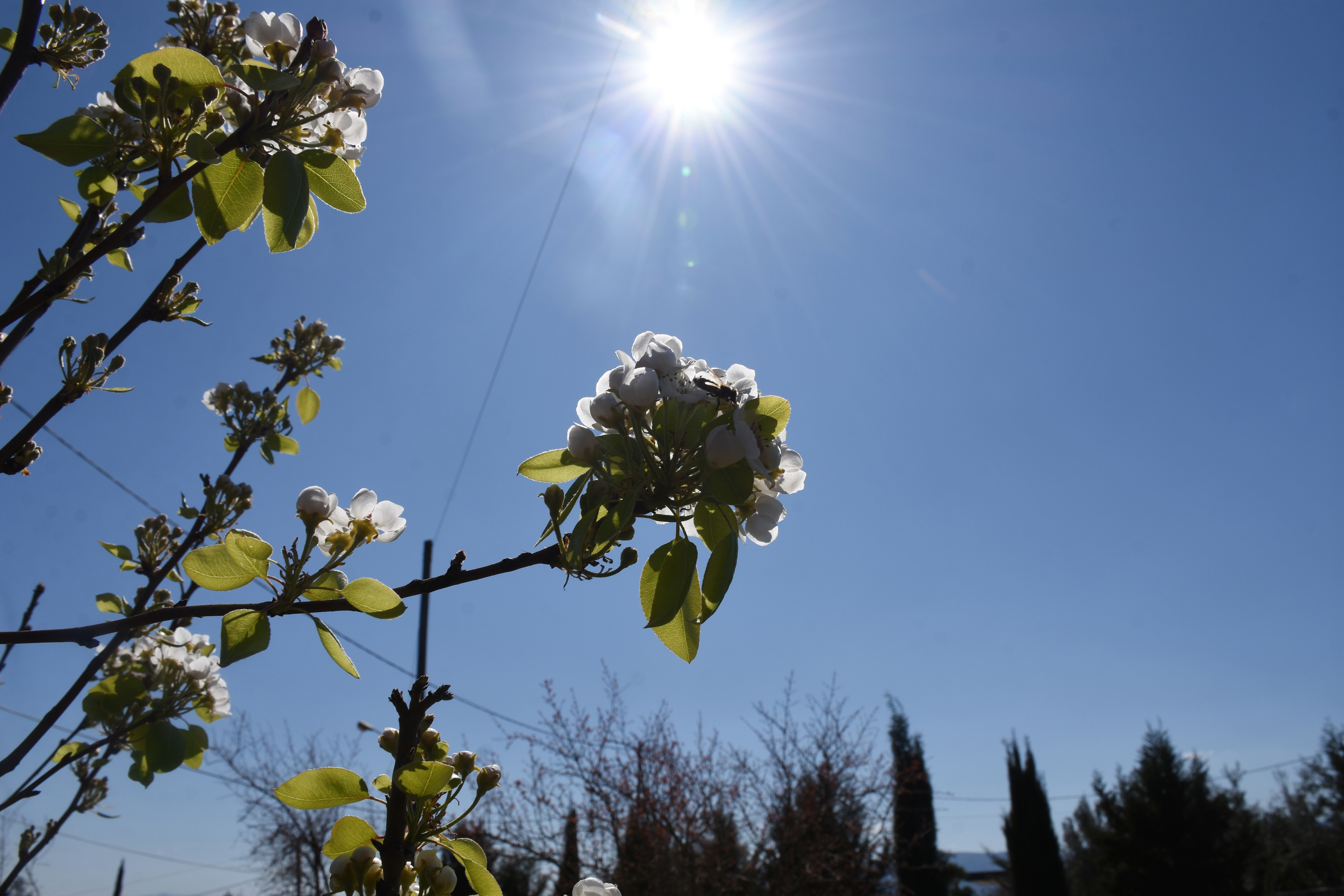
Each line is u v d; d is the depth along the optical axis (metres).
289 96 0.37
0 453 0.44
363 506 0.37
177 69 0.35
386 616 0.34
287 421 0.77
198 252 0.49
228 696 0.63
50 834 0.62
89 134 0.36
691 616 0.34
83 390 0.46
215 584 0.34
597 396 0.34
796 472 0.37
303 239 0.41
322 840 3.15
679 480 0.34
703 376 0.35
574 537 0.33
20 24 0.41
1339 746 5.34
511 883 2.59
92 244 0.47
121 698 0.58
